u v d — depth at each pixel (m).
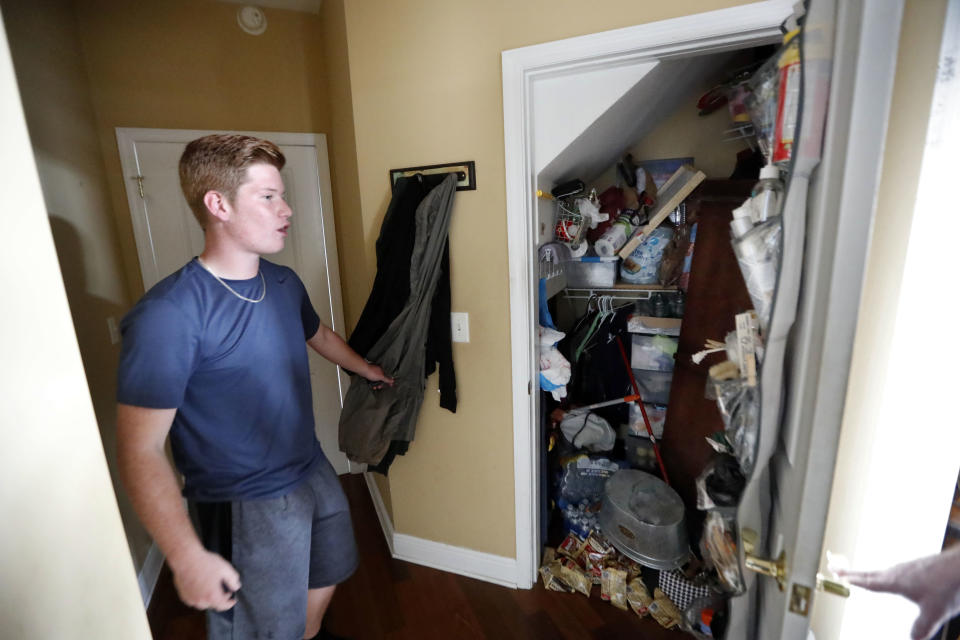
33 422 0.49
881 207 0.93
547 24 1.24
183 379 0.94
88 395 0.56
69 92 1.62
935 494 0.87
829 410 0.53
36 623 0.49
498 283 1.48
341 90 1.72
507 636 1.52
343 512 1.33
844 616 1.01
